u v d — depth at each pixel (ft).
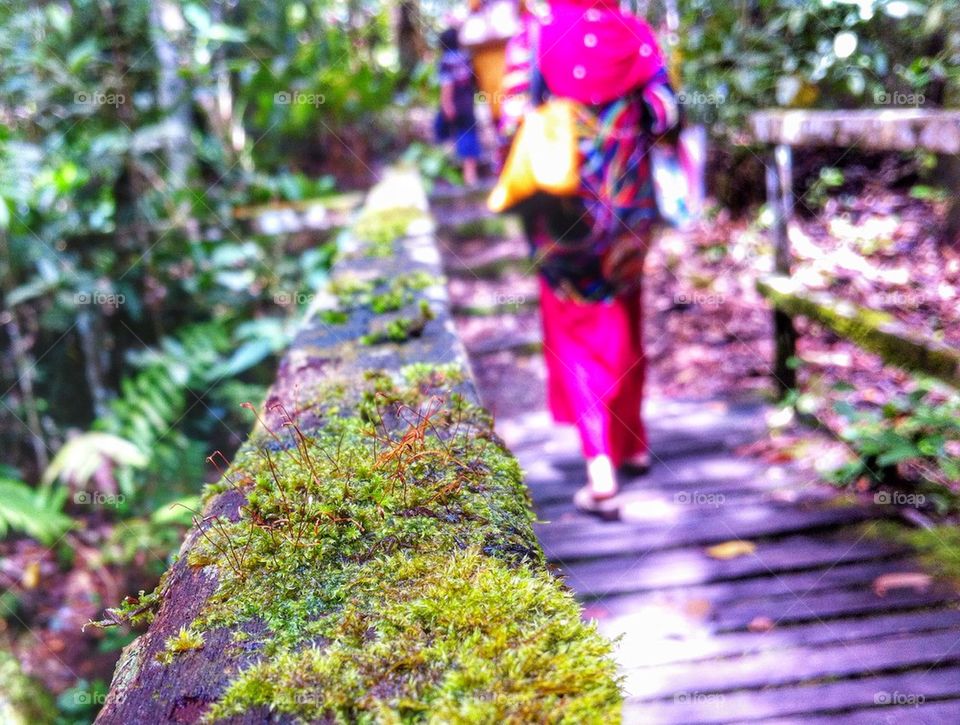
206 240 15.55
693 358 13.42
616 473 10.08
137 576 11.54
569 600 2.72
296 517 3.25
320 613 2.80
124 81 15.64
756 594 7.39
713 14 15.76
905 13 10.08
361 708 2.35
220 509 3.53
